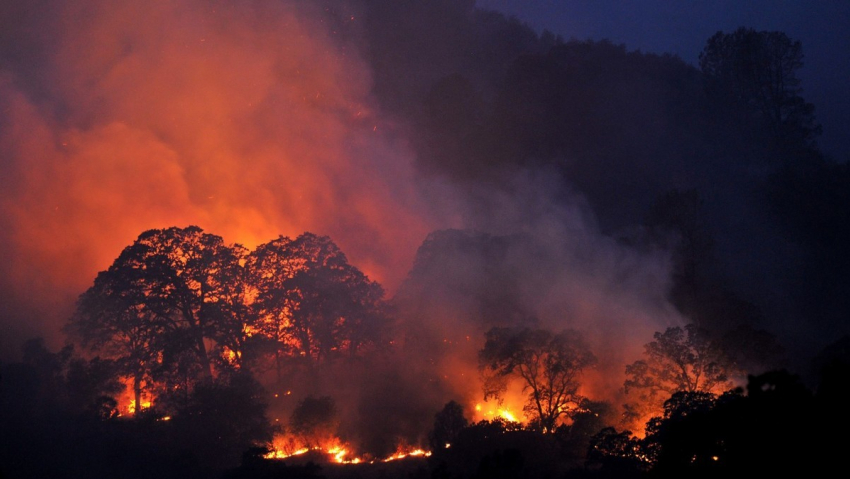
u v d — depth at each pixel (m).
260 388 43.94
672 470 22.72
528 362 43.19
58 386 47.19
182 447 40.19
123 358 47.00
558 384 42.97
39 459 37.66
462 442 38.12
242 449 39.97
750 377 16.81
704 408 32.50
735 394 29.48
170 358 45.06
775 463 16.66
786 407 16.73
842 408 16.44
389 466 39.12
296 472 33.19
